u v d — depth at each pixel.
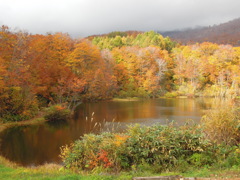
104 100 47.38
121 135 9.37
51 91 30.94
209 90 55.47
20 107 22.67
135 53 65.44
